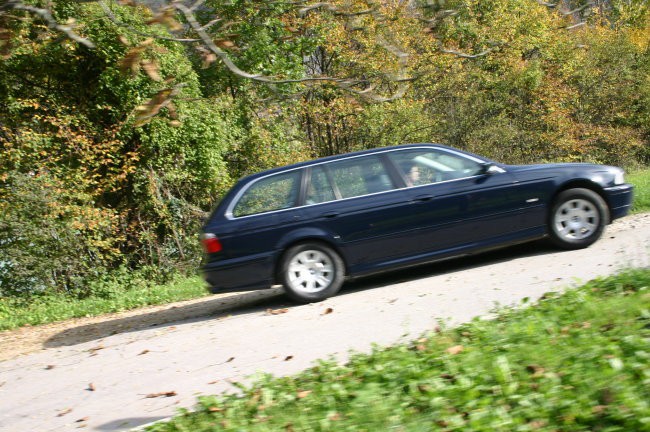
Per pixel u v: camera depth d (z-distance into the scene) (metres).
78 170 18.94
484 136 30.42
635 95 36.44
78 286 18.08
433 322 6.92
